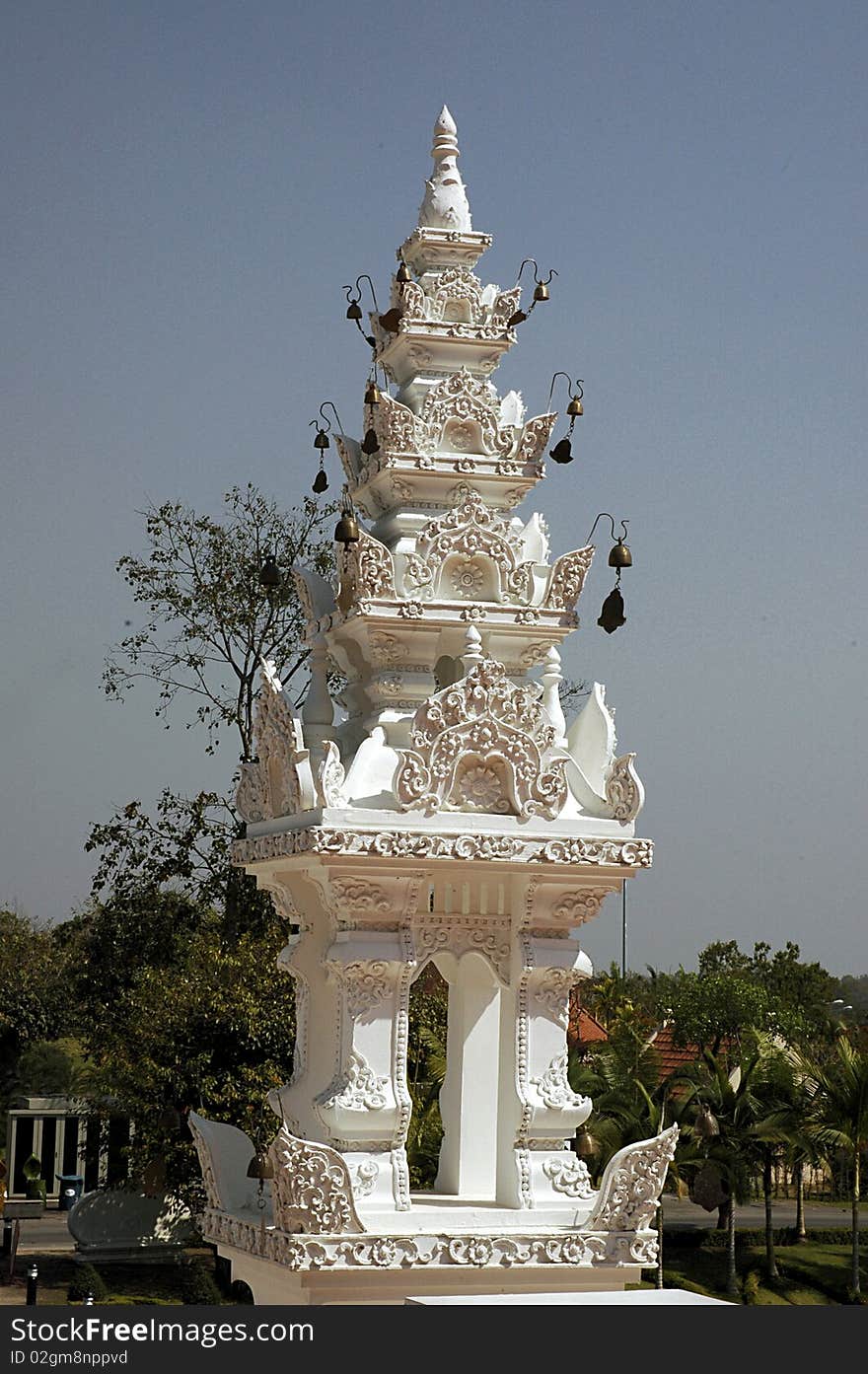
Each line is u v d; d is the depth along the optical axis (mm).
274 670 12180
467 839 11086
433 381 12977
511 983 11727
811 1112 41938
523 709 11414
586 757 12258
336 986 11461
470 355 13094
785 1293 42844
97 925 39344
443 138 13516
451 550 12148
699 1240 47375
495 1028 12555
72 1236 42969
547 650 12555
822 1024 61250
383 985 11273
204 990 34281
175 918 38562
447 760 11211
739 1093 42125
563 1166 11523
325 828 10828
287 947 12289
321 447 13500
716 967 79312
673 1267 44906
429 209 13398
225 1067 34594
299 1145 10633
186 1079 34531
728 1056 45312
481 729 11281
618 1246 11250
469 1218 11141
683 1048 56094
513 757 11352
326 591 13242
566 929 11766
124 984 38406
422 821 11133
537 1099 11484
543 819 11391
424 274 13188
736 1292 42250
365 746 11711
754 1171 44438
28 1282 30188
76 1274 34688
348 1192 10695
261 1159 10961
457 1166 12344
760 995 57469
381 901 11172
